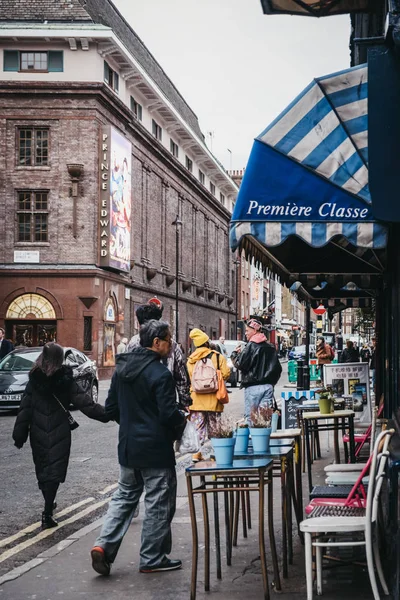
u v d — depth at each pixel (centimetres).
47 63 3853
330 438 1546
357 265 1023
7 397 2027
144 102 4722
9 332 3825
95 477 1127
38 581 598
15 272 3809
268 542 709
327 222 564
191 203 5997
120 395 617
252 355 1171
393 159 480
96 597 556
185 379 860
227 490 555
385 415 1095
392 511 537
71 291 3806
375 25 914
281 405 1321
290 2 595
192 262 6044
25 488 1034
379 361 1330
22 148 3872
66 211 3831
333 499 606
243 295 8438
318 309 2430
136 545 706
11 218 3850
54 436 800
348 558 641
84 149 3838
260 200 570
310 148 571
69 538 735
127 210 4169
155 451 607
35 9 3972
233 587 575
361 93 570
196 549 547
